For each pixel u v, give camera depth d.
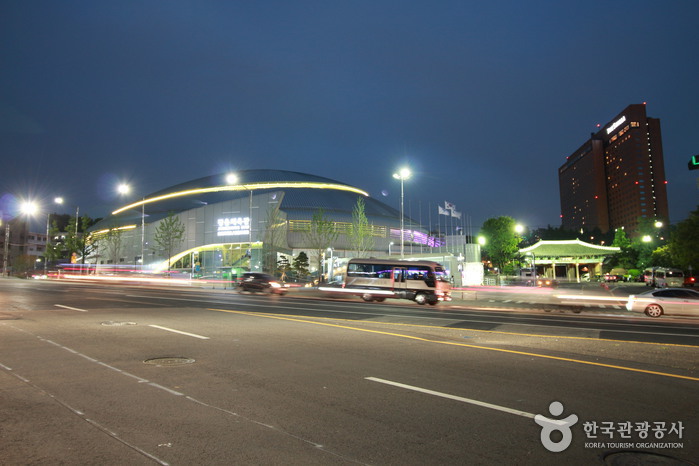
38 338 11.93
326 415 6.05
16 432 5.21
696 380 8.51
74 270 84.06
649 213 187.50
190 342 11.58
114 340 11.72
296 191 89.56
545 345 12.41
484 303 31.81
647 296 24.25
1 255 106.25
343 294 33.19
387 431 5.50
